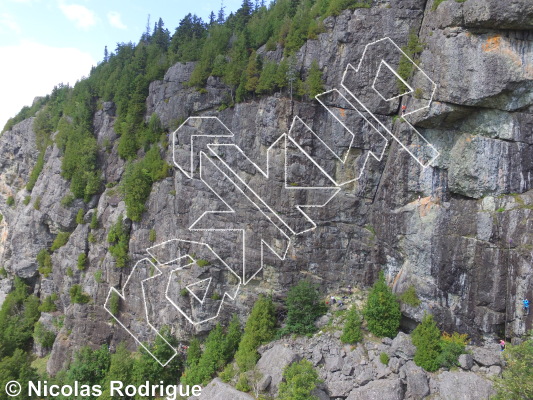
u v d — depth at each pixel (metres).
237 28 51.66
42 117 71.19
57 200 55.41
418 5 35.25
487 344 28.77
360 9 36.97
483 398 25.22
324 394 28.77
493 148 29.31
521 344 24.84
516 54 28.09
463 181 30.72
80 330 47.56
